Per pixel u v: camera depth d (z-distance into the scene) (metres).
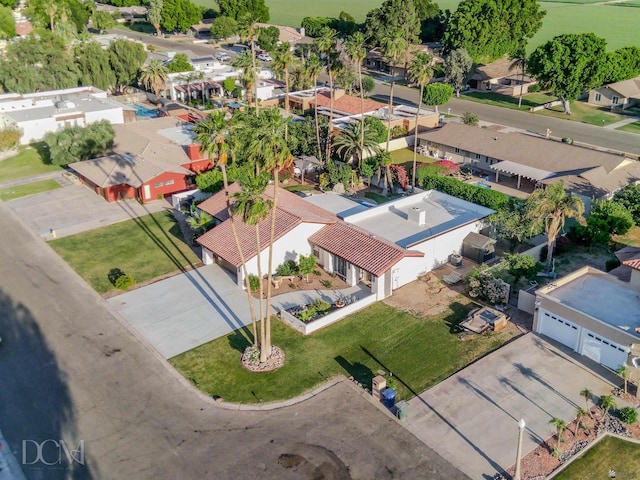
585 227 58.06
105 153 78.69
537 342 43.81
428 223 57.41
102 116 92.12
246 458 34.09
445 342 44.22
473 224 56.69
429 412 37.44
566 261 55.66
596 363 41.53
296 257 53.78
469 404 38.03
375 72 133.75
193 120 95.06
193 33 178.75
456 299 49.78
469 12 118.25
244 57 84.50
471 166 80.31
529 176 70.94
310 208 59.38
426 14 148.50
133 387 40.00
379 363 42.16
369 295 49.66
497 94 117.12
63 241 60.47
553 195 50.41
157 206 68.75
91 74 111.12
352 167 75.38
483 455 34.12
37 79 104.06
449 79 113.69
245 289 51.28
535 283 51.34
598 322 40.62
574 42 96.50
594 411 37.19
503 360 41.94
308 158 77.50
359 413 37.44
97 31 180.75
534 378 40.16
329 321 46.91
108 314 48.19
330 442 35.19
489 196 63.09
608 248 57.91
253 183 39.00
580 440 35.00
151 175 69.31
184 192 68.31
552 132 92.94
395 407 37.66
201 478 32.81
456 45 118.94
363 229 56.19
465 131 82.88
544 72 98.19
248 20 77.88
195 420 37.09
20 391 39.69
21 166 81.25
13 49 104.94
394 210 60.50
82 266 55.62
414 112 95.19
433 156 83.94
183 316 47.78
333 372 41.31
